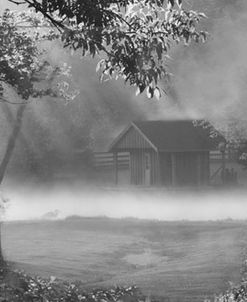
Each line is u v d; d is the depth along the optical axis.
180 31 11.38
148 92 11.33
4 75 22.61
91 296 17.23
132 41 11.09
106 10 10.31
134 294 19.58
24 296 13.92
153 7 11.31
